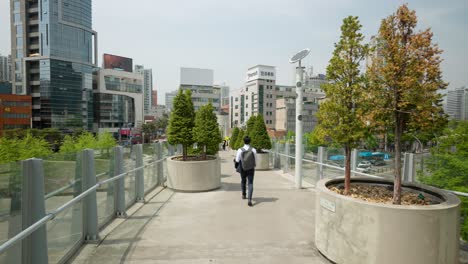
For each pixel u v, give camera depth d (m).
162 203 6.77
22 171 2.89
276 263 3.64
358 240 3.30
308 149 10.09
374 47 4.13
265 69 82.81
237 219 5.49
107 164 5.29
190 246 4.16
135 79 97.88
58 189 3.64
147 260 3.69
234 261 3.68
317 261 3.72
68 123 79.50
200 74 93.62
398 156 3.66
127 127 95.25
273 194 7.82
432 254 3.00
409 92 3.46
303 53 8.42
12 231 2.77
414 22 3.56
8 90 88.56
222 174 12.74
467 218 4.48
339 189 4.46
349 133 4.13
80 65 82.56
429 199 3.85
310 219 5.49
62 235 3.65
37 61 77.56
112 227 4.98
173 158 9.52
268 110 82.75
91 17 88.94
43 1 76.94
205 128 9.18
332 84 4.57
